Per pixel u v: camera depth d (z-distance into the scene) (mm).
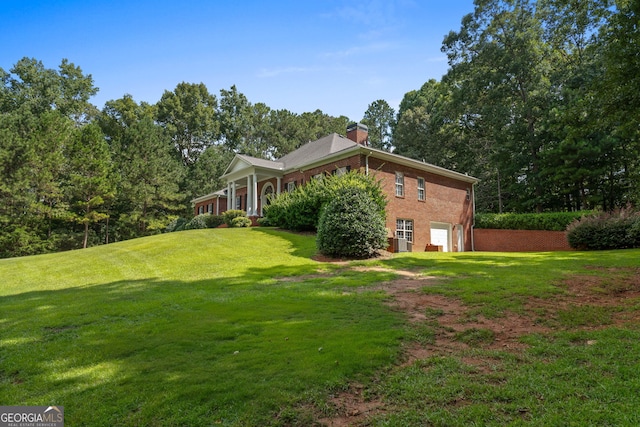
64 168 31031
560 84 25844
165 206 37906
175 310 6418
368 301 6688
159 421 2877
